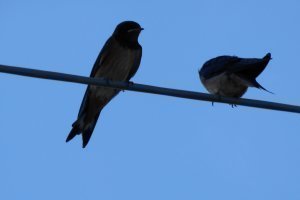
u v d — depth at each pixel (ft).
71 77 31.17
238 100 33.45
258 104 33.47
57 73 30.68
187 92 33.35
